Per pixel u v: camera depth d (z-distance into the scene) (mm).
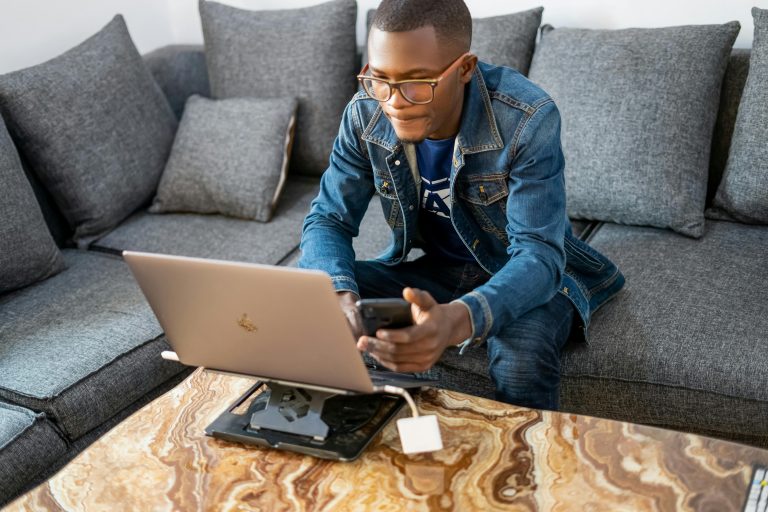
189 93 2598
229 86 2420
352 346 1027
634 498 964
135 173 2244
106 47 2262
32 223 1932
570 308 1509
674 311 1584
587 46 1977
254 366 1150
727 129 1964
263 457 1097
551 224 1312
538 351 1395
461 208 1479
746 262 1728
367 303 1048
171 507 1015
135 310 1790
